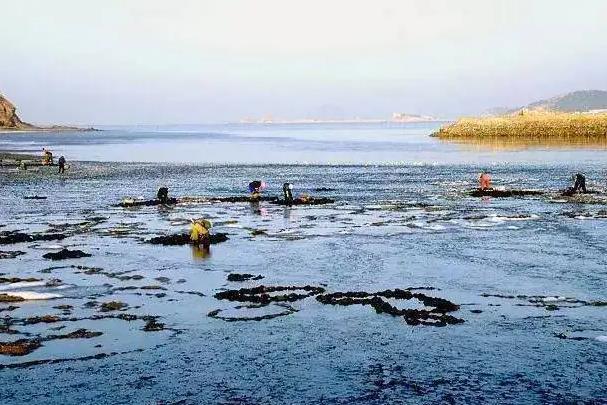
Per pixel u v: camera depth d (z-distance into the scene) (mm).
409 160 76125
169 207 35969
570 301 16188
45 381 11516
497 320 14703
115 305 16016
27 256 22172
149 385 11367
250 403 10664
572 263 20469
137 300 16562
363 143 129375
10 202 38281
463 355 12617
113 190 45344
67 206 36438
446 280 18547
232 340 13578
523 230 26812
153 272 19781
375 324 14531
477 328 14172
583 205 34875
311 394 10984
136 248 23672
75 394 11008
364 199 39094
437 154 86688
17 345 13094
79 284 18203
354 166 66312
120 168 65750
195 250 23281
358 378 11617
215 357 12633
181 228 28391
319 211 33875
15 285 18031
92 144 134625
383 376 11695
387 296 16781
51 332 14000
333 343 13367
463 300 16438
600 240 24297
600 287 17484
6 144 134000
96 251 23109
